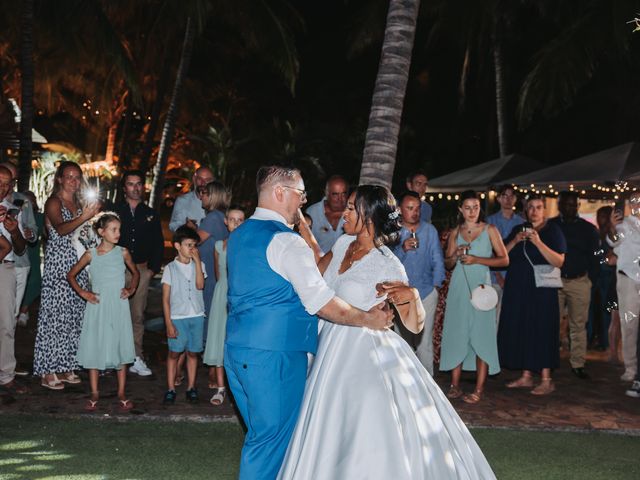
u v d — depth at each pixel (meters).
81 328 6.93
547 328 7.31
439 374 8.16
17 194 6.96
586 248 8.28
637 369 7.33
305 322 3.87
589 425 6.25
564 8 19.97
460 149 30.00
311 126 29.52
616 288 8.75
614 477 4.98
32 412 6.08
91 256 6.25
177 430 5.75
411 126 29.83
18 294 7.02
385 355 3.98
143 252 7.50
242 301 3.84
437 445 3.85
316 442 3.78
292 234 3.81
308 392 3.94
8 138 18.03
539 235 7.41
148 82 29.86
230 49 30.56
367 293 4.12
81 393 6.76
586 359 9.44
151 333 10.23
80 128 36.16
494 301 6.55
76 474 4.73
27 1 14.10
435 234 6.73
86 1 17.55
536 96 17.17
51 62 26.67
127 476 4.72
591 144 26.89
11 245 6.42
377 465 3.65
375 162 7.88
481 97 27.05
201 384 7.32
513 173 14.87
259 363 3.78
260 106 34.12
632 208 7.58
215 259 6.65
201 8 17.47
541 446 5.62
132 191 7.49
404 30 7.96
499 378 8.09
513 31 21.70
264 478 3.81
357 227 4.25
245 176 30.95
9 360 6.63
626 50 16.20
